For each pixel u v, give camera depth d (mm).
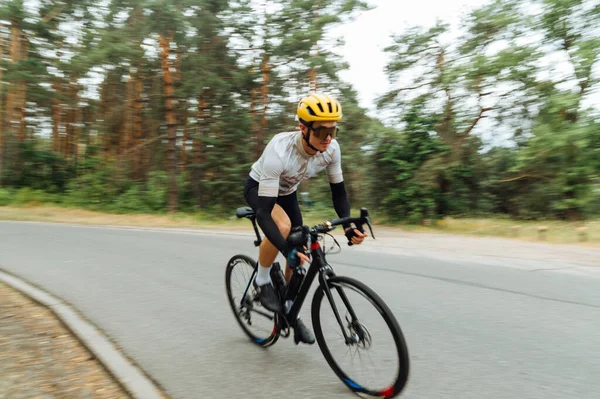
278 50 17047
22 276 6031
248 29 17656
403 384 2475
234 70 18391
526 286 5430
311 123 2756
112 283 5684
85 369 3082
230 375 3064
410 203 13820
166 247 8703
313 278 3004
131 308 4605
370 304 2607
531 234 11000
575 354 3369
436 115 14398
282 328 3291
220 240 9828
